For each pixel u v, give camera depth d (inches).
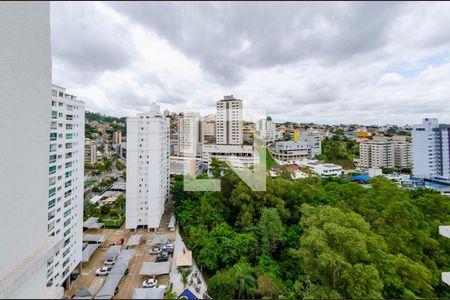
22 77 200.1
